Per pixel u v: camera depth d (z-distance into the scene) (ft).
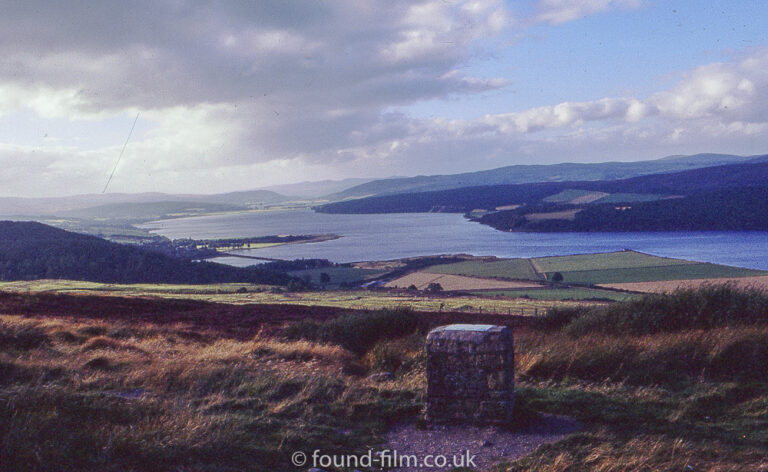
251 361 37.32
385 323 53.78
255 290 319.06
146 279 386.32
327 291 324.19
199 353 42.04
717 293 43.29
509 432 24.72
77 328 53.26
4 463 18.40
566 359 34.71
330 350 44.39
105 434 21.15
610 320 44.55
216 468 19.93
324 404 28.04
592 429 24.72
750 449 22.08
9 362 30.27
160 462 19.85
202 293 285.43
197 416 23.82
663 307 43.37
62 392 24.82
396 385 32.55
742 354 32.94
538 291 358.84
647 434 24.06
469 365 25.70
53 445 19.77
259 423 24.34
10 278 357.61
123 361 35.06
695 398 28.14
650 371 32.53
